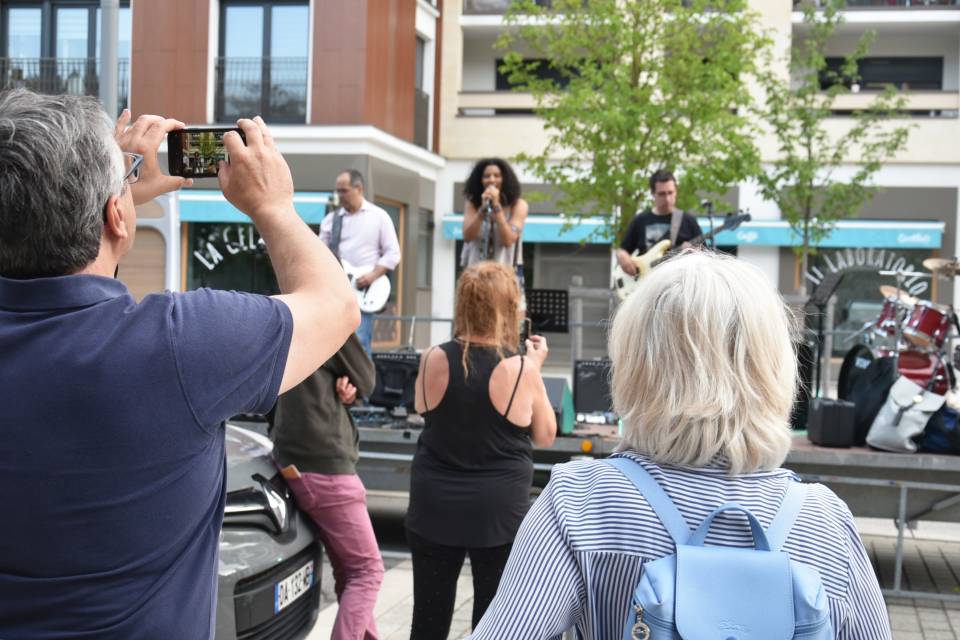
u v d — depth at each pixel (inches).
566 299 296.7
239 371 56.7
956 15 804.6
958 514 229.8
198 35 687.1
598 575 57.5
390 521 284.8
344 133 680.4
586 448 248.1
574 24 549.6
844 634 57.1
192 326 56.5
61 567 54.6
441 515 131.1
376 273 314.3
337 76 682.2
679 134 526.0
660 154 532.1
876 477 230.1
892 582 236.7
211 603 60.5
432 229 855.1
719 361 59.9
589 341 709.9
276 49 698.2
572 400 258.5
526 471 133.7
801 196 585.9
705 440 59.0
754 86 806.5
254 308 58.8
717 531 57.5
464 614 202.4
